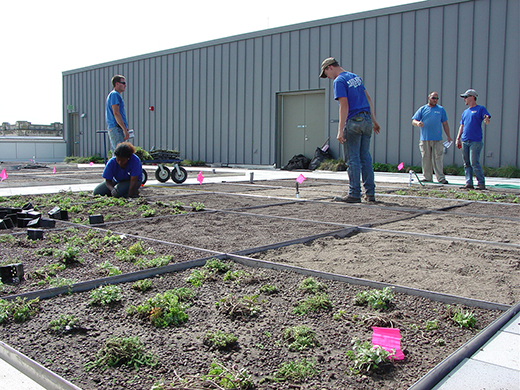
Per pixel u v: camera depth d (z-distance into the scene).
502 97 11.84
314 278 2.81
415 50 13.08
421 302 2.41
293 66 15.46
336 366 1.77
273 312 2.30
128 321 2.17
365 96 6.00
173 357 1.83
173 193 7.17
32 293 2.41
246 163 16.95
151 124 20.17
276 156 16.20
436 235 3.94
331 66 5.98
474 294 2.51
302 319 2.21
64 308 2.31
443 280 2.76
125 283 2.69
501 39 11.77
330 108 14.73
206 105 18.03
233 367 1.74
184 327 2.12
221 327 2.12
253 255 3.34
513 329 2.05
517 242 3.76
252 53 16.47
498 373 1.68
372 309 2.33
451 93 12.60
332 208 5.63
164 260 3.02
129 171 6.43
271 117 16.16
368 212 5.31
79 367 1.74
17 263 2.84
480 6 12.00
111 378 1.67
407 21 13.15
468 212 5.39
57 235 3.90
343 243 3.72
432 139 9.00
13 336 2.00
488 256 3.31
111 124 7.86
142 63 20.31
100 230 4.12
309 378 1.68
